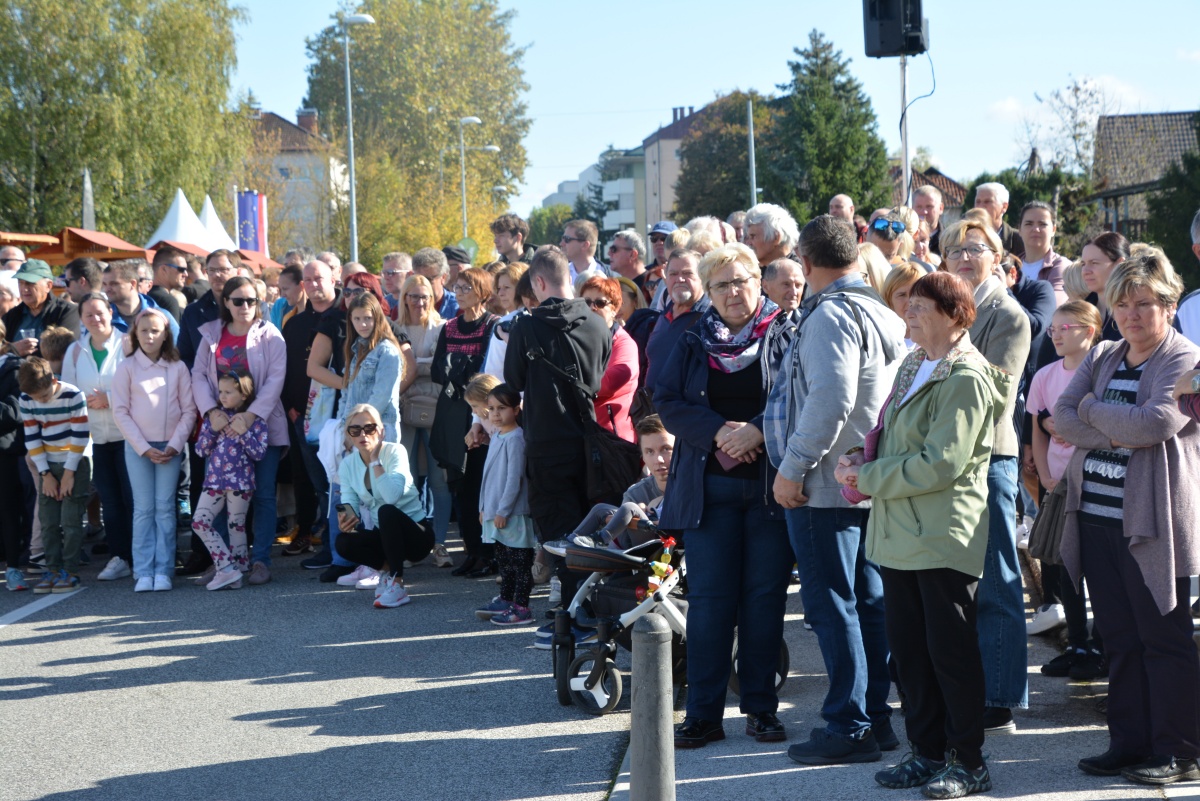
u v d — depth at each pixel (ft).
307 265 29.71
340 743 16.66
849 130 195.11
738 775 14.56
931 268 23.65
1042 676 17.99
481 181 257.34
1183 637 13.46
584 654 17.53
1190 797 13.00
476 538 27.07
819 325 14.51
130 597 26.30
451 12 265.75
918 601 13.64
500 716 17.58
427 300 29.40
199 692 19.33
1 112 103.50
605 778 14.94
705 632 15.81
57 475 26.78
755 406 15.84
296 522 30.76
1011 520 15.64
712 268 16.02
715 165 218.18
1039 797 13.23
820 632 14.93
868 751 14.84
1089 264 20.27
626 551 17.72
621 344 22.29
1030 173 120.98
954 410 12.97
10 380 27.40
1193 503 13.42
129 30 107.76
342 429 26.78
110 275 30.71
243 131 117.91
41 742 17.19
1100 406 13.70
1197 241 18.80
